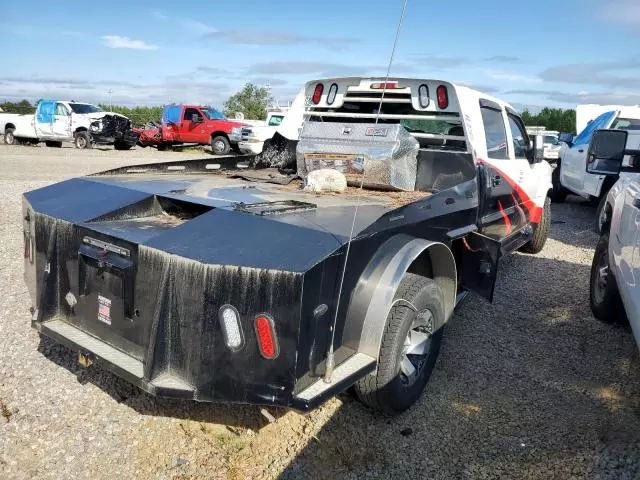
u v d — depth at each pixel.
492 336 4.64
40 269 3.35
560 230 9.13
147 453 2.99
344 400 3.57
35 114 24.14
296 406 2.50
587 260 7.14
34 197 3.67
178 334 2.64
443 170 4.46
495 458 3.04
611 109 11.41
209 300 2.54
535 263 6.91
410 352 3.38
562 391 3.76
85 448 3.01
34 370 3.75
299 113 5.32
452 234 3.91
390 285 2.92
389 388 3.11
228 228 2.83
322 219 3.01
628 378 3.96
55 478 2.77
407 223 3.33
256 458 2.98
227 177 4.86
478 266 4.11
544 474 2.91
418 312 3.24
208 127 23.08
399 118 4.71
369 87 4.84
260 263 2.51
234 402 2.57
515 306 5.36
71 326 3.23
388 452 3.07
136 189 3.68
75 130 23.55
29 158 17.84
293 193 3.94
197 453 3.01
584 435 3.25
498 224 5.16
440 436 3.23
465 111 4.48
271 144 5.55
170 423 3.26
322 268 2.56
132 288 2.83
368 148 4.28
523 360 4.21
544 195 6.64
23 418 3.23
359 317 2.92
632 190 4.15
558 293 5.79
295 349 2.47
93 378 3.69
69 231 3.18
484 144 4.67
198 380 2.60
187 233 2.82
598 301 5.01
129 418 3.29
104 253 2.97
